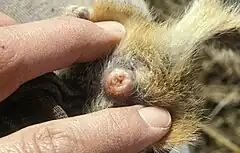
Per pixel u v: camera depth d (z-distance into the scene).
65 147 0.17
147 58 0.19
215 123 0.48
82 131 0.17
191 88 0.19
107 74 0.19
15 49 0.18
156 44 0.19
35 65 0.18
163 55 0.19
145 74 0.19
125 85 0.19
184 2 0.42
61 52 0.18
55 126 0.17
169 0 0.42
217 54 0.47
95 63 0.19
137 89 0.19
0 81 0.18
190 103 0.19
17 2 0.23
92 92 0.19
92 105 0.19
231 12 0.19
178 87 0.19
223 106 0.49
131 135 0.18
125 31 0.19
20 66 0.18
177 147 0.20
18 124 0.18
